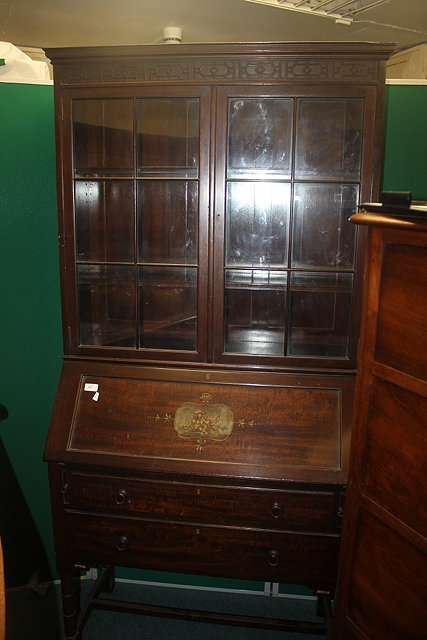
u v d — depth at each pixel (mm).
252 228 1704
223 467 1583
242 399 1686
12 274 2027
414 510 1139
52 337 2094
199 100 1587
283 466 1570
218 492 1609
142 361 1763
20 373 2100
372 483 1268
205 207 1639
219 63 1559
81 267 1776
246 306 1808
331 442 1603
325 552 1609
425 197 1920
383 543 1246
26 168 1961
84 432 1688
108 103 1664
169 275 1758
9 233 1997
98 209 1752
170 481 1624
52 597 2180
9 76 1903
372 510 1268
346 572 1388
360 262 1631
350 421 1623
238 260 1725
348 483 1354
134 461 1620
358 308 1654
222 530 1641
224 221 1643
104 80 1616
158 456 1622
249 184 1672
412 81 1843
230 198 1683
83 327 1815
